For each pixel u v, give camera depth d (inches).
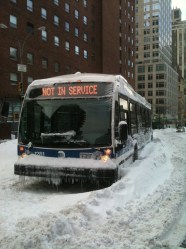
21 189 322.7
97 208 232.1
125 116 375.9
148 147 660.1
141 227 205.3
